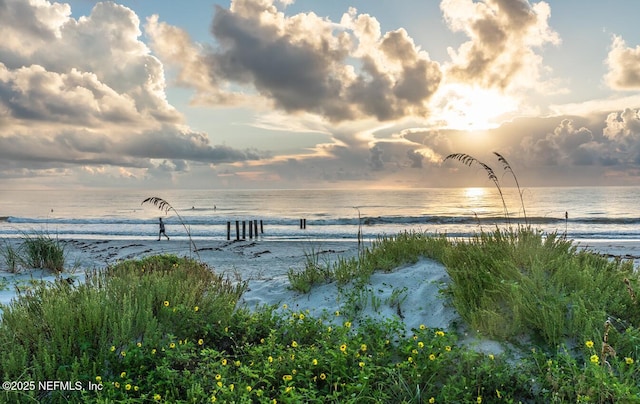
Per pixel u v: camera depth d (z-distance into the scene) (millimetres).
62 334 4445
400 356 4586
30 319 4742
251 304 7121
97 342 4512
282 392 3641
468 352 4066
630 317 4688
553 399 3496
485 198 104562
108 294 5641
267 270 12531
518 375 3867
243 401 3484
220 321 5289
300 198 117062
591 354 3953
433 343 4324
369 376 3842
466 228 32062
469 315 4977
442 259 7223
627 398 3229
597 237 27188
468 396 3668
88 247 19531
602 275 5320
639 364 3822
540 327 4527
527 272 5688
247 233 32156
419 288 6465
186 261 9312
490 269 5828
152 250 19016
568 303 4836
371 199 105062
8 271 10750
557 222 37719
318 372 4215
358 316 5992
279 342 5039
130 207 80625
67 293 5641
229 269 12820
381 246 8516
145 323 4840
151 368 4309
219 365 4203
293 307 6836
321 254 15883
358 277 7180
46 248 11469
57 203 96562
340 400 3756
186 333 4992
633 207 62750
